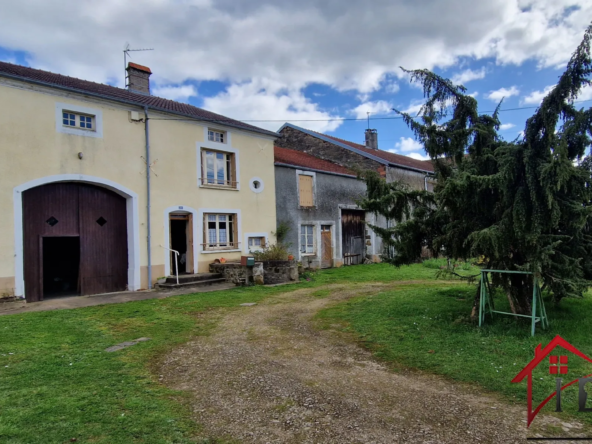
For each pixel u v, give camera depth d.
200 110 14.84
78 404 3.54
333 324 6.89
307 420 3.37
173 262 12.61
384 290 10.55
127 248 11.07
